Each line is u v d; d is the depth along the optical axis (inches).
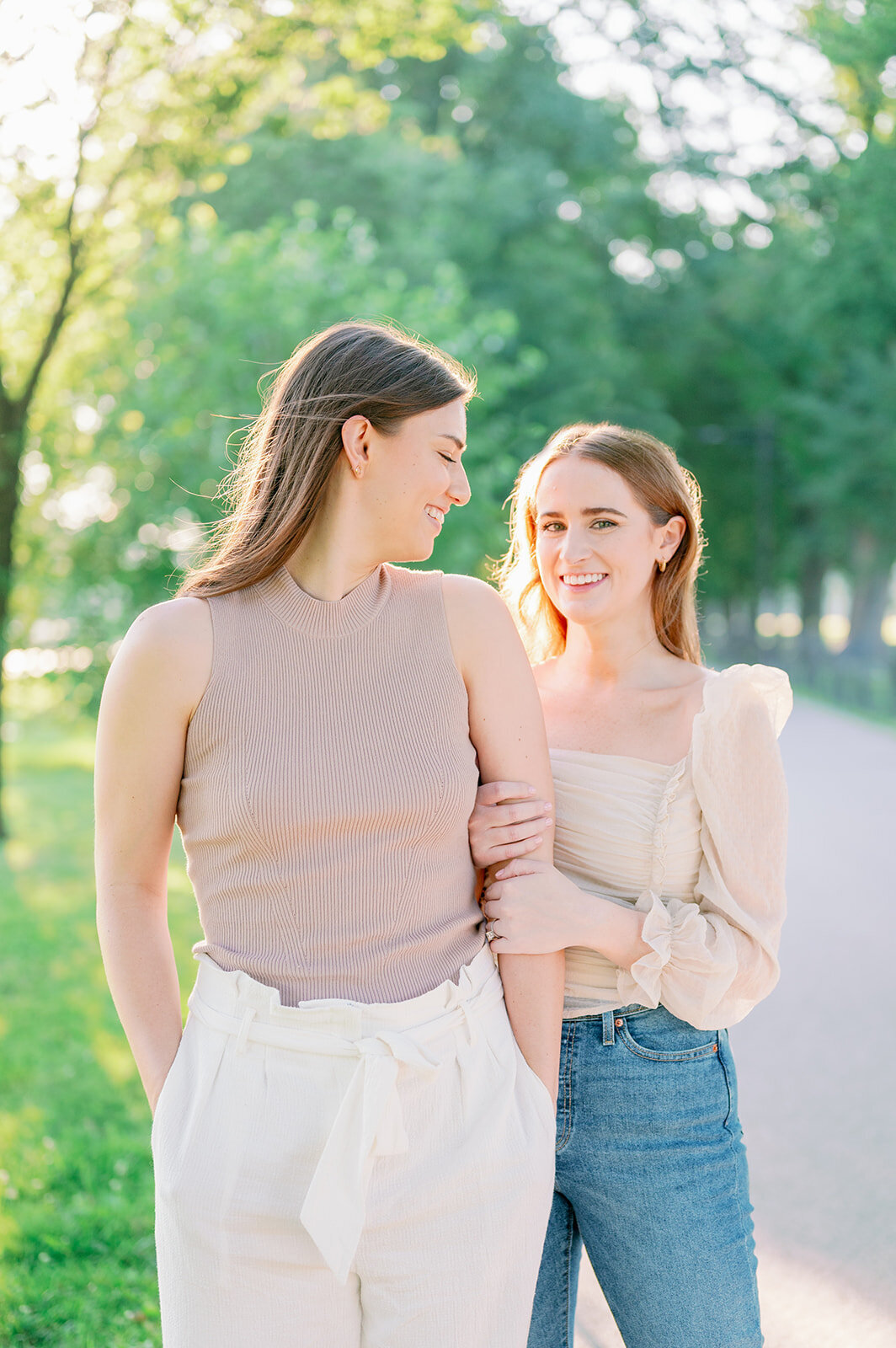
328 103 392.8
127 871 71.6
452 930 70.3
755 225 1174.3
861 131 716.0
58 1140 163.9
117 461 439.5
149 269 426.0
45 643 439.8
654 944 74.1
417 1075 66.5
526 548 91.8
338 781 67.6
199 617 69.6
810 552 1321.4
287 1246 64.7
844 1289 127.0
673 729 81.3
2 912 329.1
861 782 507.5
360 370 69.8
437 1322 65.9
